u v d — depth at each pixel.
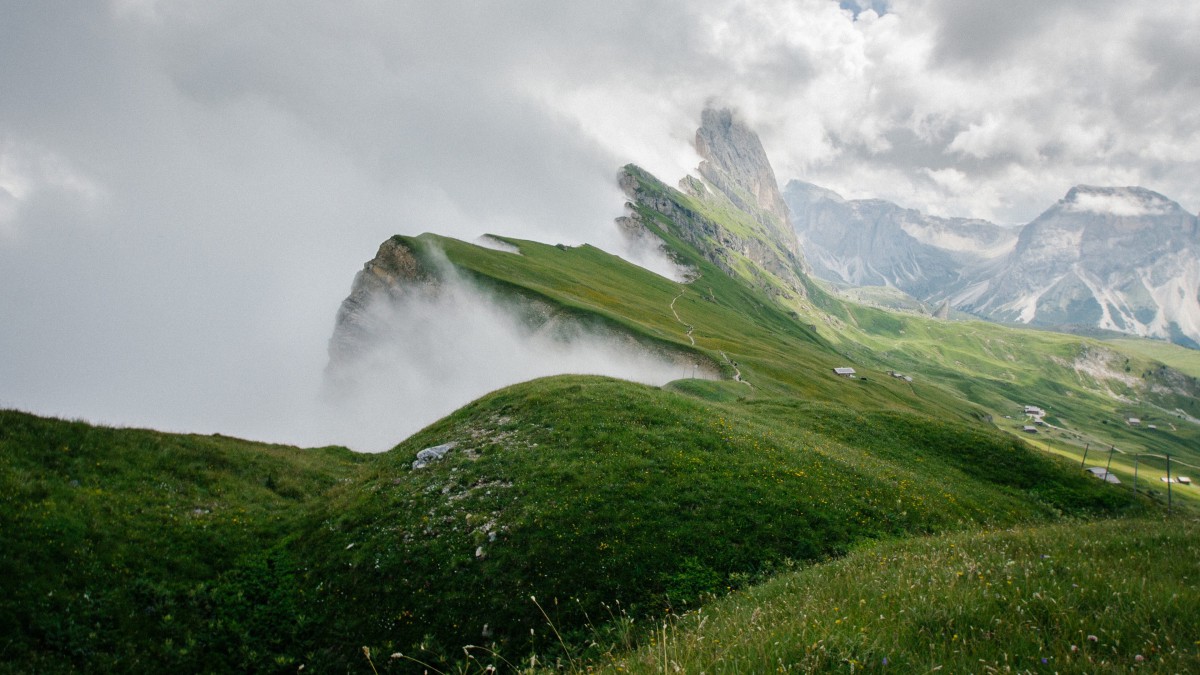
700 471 27.34
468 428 34.38
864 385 174.62
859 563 16.20
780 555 21.95
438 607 19.70
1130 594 8.73
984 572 10.98
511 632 18.52
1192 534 14.70
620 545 21.66
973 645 7.50
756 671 7.14
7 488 20.11
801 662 7.04
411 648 18.47
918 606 9.07
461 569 21.00
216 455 31.45
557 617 18.78
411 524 23.83
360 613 20.02
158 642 17.62
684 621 15.17
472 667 17.52
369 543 22.97
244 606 20.17
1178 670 6.38
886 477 31.95
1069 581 9.76
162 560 20.61
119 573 19.06
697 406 38.12
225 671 17.73
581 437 30.44
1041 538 15.44
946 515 28.41
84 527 20.05
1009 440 47.12
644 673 8.30
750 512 24.28
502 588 20.08
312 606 20.53
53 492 21.08
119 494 23.30
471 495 25.48
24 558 17.66
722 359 122.06
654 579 20.20
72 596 17.36
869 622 8.72
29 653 15.42
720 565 21.14
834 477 29.45
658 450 29.16
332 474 36.00
